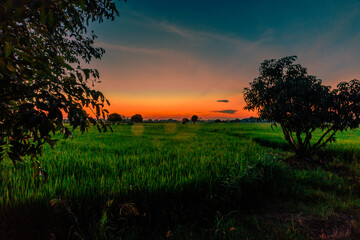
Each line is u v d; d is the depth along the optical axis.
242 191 4.46
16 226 2.57
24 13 1.53
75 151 7.91
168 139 15.80
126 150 9.09
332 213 3.93
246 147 10.54
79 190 3.30
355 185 5.43
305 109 7.80
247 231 3.25
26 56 1.43
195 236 3.05
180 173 4.50
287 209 4.12
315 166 7.70
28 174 4.12
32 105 1.22
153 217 3.40
